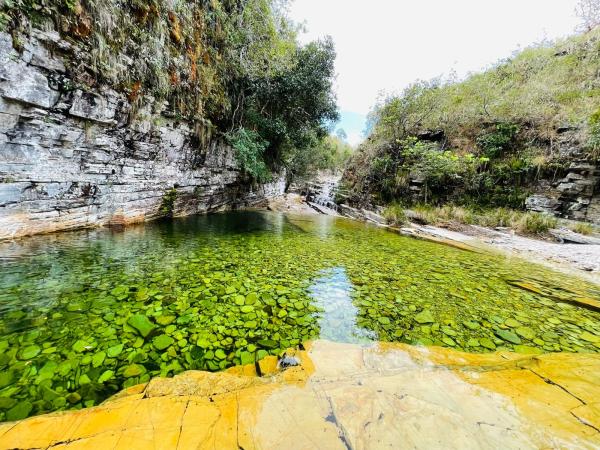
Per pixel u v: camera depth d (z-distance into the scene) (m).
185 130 9.40
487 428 1.83
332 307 4.29
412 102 16.52
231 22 10.98
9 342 2.88
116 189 7.47
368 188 18.77
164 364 2.78
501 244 9.72
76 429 1.76
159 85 7.71
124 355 2.86
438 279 5.84
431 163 14.63
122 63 6.55
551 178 12.41
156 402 2.04
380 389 2.21
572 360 2.86
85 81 5.74
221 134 11.70
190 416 1.89
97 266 5.02
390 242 9.59
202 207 12.30
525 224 11.10
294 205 20.67
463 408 2.02
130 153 7.61
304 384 2.27
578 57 15.85
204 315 3.77
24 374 2.48
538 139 13.54
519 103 14.68
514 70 18.66
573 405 2.10
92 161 6.54
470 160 14.09
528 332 3.83
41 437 1.69
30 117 5.01
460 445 1.69
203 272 5.31
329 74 14.77
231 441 1.68
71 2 5.20
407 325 3.87
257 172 13.25
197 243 7.38
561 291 5.43
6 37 4.40
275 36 12.28
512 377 2.48
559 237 10.09
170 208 10.07
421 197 15.66
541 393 2.24
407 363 2.72
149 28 7.32
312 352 2.87
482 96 16.58
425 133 17.28
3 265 4.60
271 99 13.91
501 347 3.42
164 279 4.81
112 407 1.97
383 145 18.48
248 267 5.84
